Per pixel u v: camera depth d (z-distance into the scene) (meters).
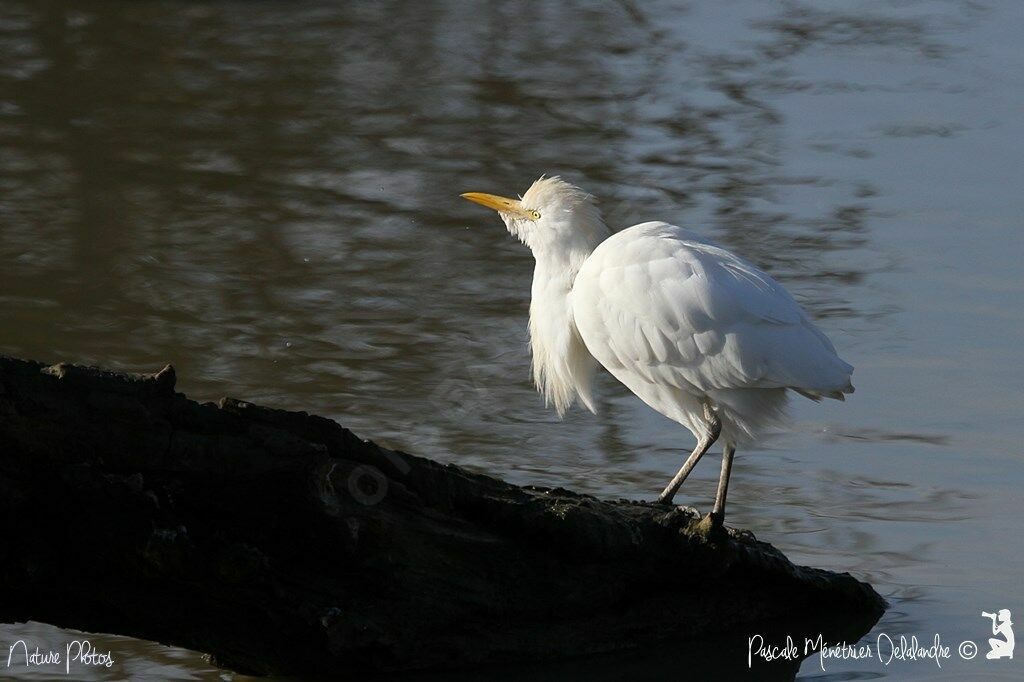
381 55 25.66
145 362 14.01
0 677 8.84
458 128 22.08
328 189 19.41
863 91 24.12
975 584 10.04
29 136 20.94
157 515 7.75
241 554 7.90
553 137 21.75
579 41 26.97
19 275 16.11
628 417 13.14
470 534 8.63
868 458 12.09
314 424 8.14
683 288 10.03
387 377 13.88
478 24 28.02
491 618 8.77
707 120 22.70
